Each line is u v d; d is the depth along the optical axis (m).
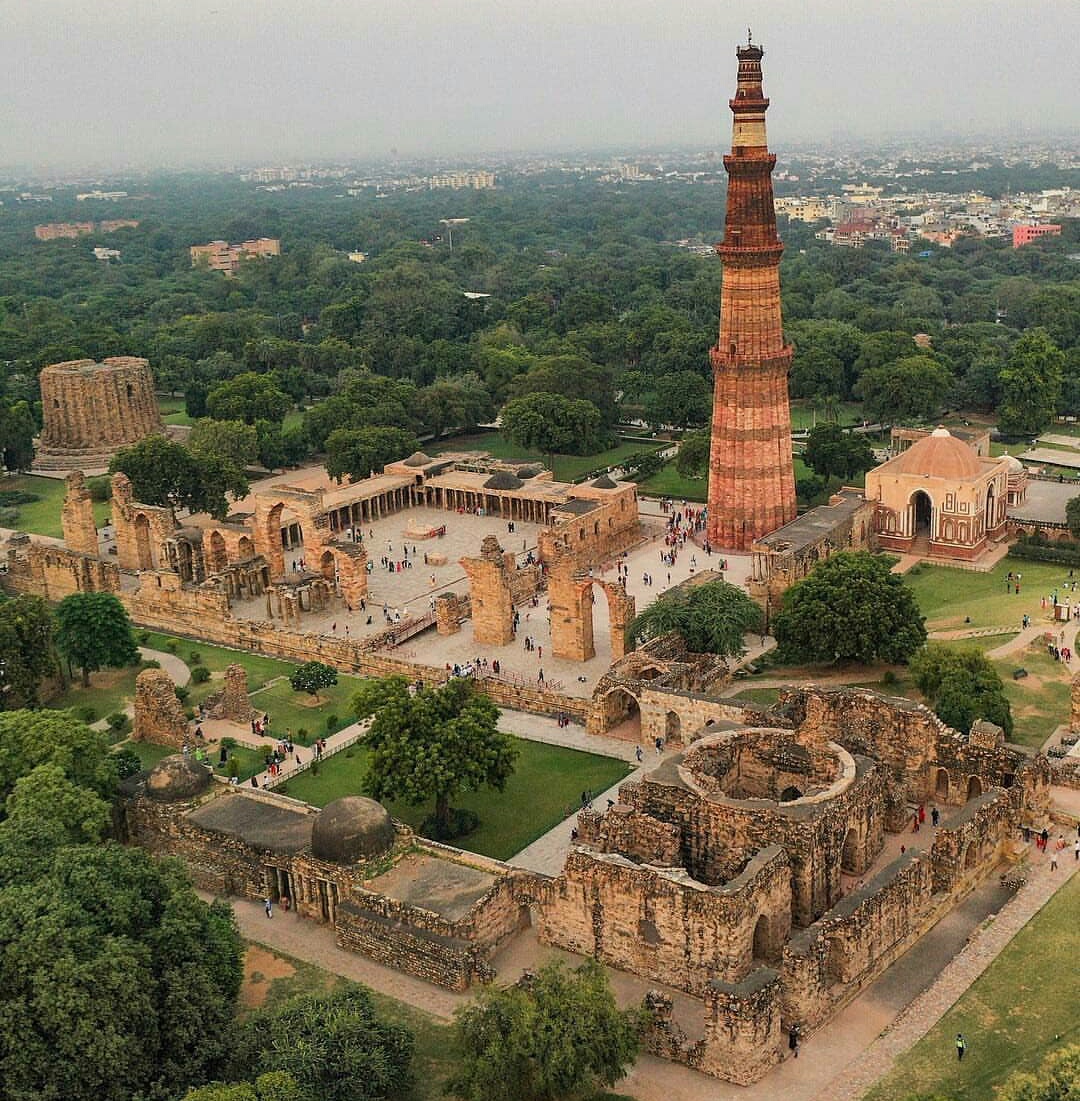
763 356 181.38
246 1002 87.25
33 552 186.88
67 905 76.94
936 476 186.88
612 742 130.62
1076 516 185.50
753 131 173.00
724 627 143.50
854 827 97.62
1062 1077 66.88
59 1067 70.31
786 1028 79.81
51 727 107.50
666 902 85.38
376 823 97.50
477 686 142.38
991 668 126.62
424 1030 83.81
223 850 102.50
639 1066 78.94
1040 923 90.56
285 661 159.50
